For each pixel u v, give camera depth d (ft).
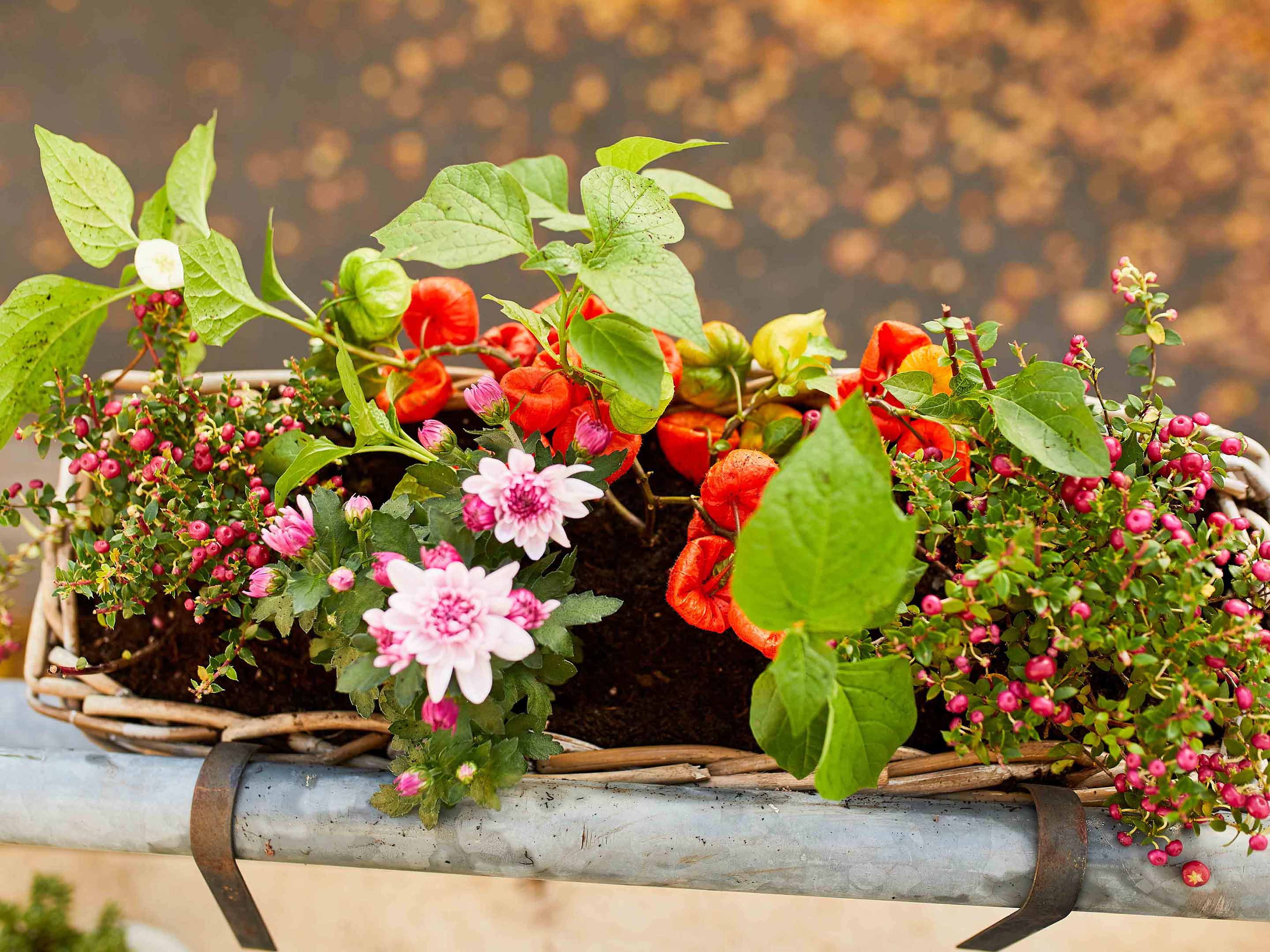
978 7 7.32
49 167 2.11
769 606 1.48
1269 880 2.00
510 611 1.72
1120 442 2.01
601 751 2.22
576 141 6.98
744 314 6.40
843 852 2.06
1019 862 2.04
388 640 1.68
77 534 2.31
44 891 2.85
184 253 2.02
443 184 1.79
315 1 7.45
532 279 6.15
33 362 2.27
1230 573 2.09
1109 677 2.24
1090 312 6.40
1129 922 3.32
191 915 3.58
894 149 6.90
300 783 2.16
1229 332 6.33
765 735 1.76
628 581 2.46
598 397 2.09
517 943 3.39
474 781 1.95
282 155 6.93
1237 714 1.84
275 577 1.90
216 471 2.25
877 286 6.48
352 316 2.30
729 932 3.34
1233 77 7.06
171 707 2.32
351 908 3.48
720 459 2.24
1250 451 2.30
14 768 2.27
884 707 1.68
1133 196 6.74
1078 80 7.10
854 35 7.27
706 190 2.37
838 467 1.36
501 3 7.41
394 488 2.36
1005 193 6.75
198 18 7.40
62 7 7.41
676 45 7.27
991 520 1.90
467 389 1.97
